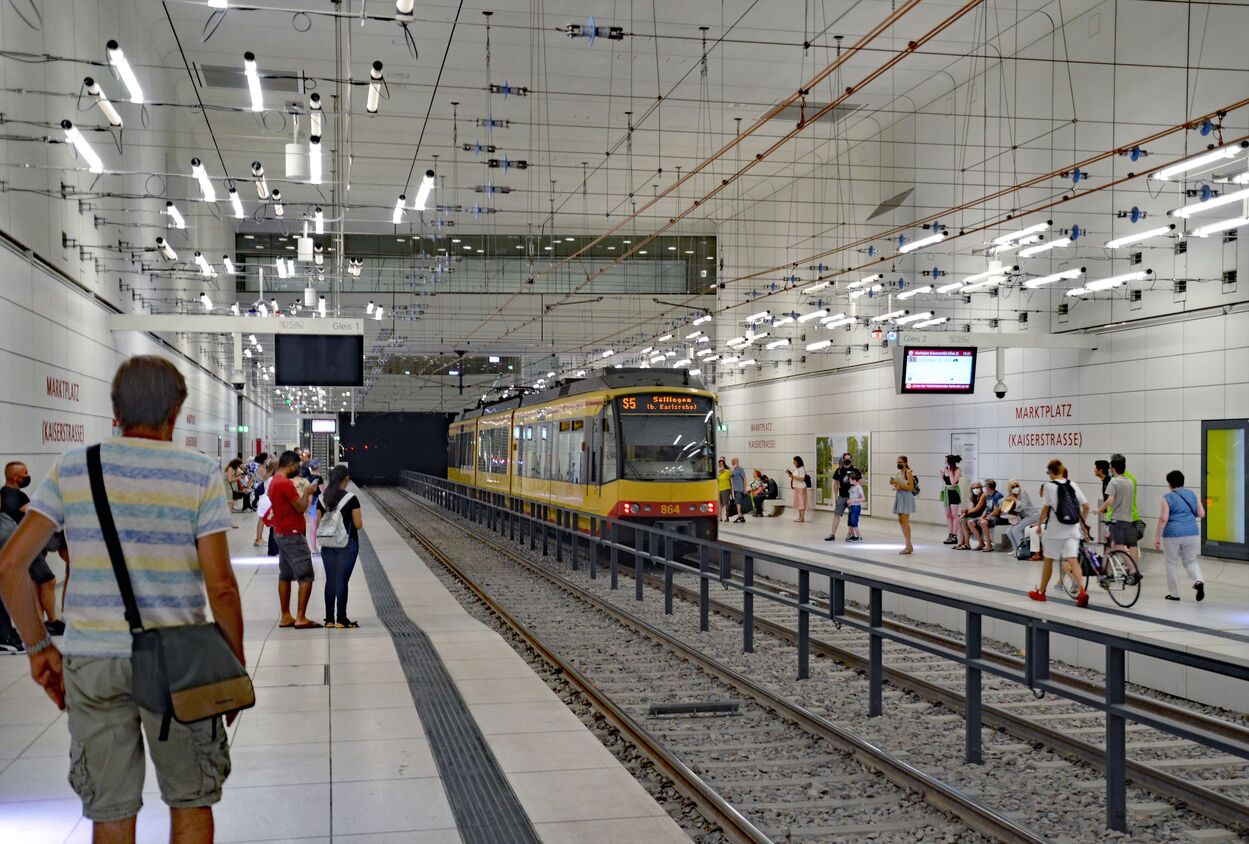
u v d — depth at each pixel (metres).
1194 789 5.91
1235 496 16.17
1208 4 16.81
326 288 40.94
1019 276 19.59
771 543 21.81
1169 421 17.80
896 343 19.92
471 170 32.25
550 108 26.16
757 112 26.39
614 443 19.86
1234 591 14.19
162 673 2.86
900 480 19.38
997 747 7.21
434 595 14.89
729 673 9.34
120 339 20.47
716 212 38.34
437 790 5.68
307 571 11.43
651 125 27.61
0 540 9.70
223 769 3.10
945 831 5.49
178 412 3.18
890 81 24.05
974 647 6.71
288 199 35.38
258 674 8.86
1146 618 11.55
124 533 2.92
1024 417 21.91
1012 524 19.47
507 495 28.36
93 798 2.95
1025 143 21.78
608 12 20.39
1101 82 19.53
